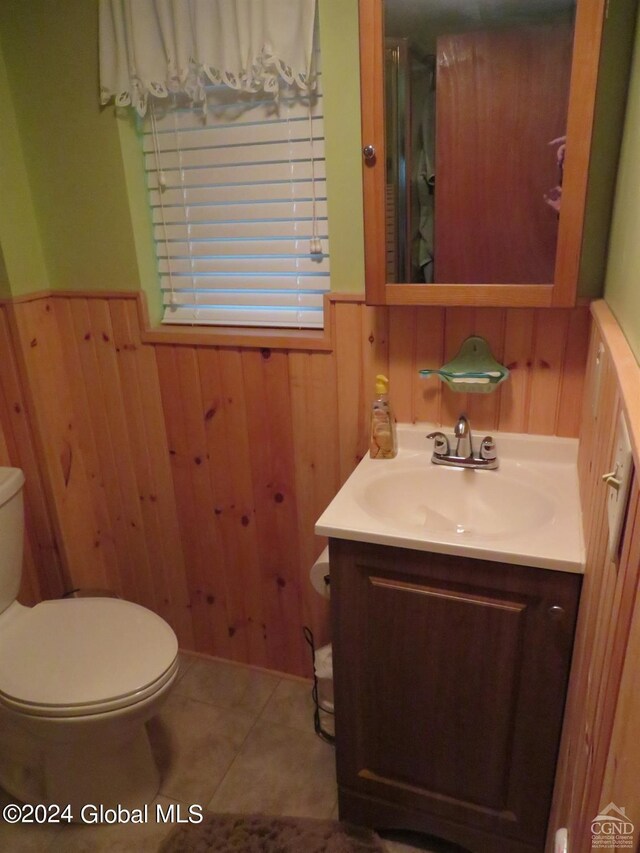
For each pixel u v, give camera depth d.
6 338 1.86
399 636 1.38
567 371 1.50
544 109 1.25
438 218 1.37
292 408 1.78
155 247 1.86
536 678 1.29
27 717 1.44
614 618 0.72
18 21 1.67
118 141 1.69
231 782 1.75
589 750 0.83
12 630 1.67
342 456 1.78
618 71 1.25
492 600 1.27
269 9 1.45
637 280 0.84
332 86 1.47
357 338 1.64
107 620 1.70
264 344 1.73
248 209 1.72
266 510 1.94
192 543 2.09
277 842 1.57
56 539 2.07
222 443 1.91
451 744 1.44
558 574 1.18
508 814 1.45
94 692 1.45
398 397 1.67
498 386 1.57
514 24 1.23
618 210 1.19
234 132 1.67
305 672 2.12
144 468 2.04
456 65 1.28
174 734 1.91
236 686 2.10
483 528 1.53
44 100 1.72
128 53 1.60
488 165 1.31
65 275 1.89
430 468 1.58
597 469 1.06
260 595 2.07
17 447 2.00
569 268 1.29
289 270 1.74
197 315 1.88
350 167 1.52
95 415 2.03
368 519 1.34
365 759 1.55
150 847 1.57
